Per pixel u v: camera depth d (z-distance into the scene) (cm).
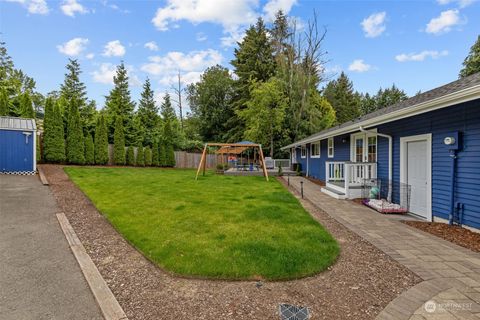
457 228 536
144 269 353
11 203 685
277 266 342
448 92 562
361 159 1004
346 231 515
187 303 273
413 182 705
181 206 671
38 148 1491
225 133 3092
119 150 1861
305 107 2302
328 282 315
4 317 251
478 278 321
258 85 2359
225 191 927
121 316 253
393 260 376
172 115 3503
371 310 258
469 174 528
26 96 1574
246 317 249
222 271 331
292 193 959
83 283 319
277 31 2441
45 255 398
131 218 564
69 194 802
